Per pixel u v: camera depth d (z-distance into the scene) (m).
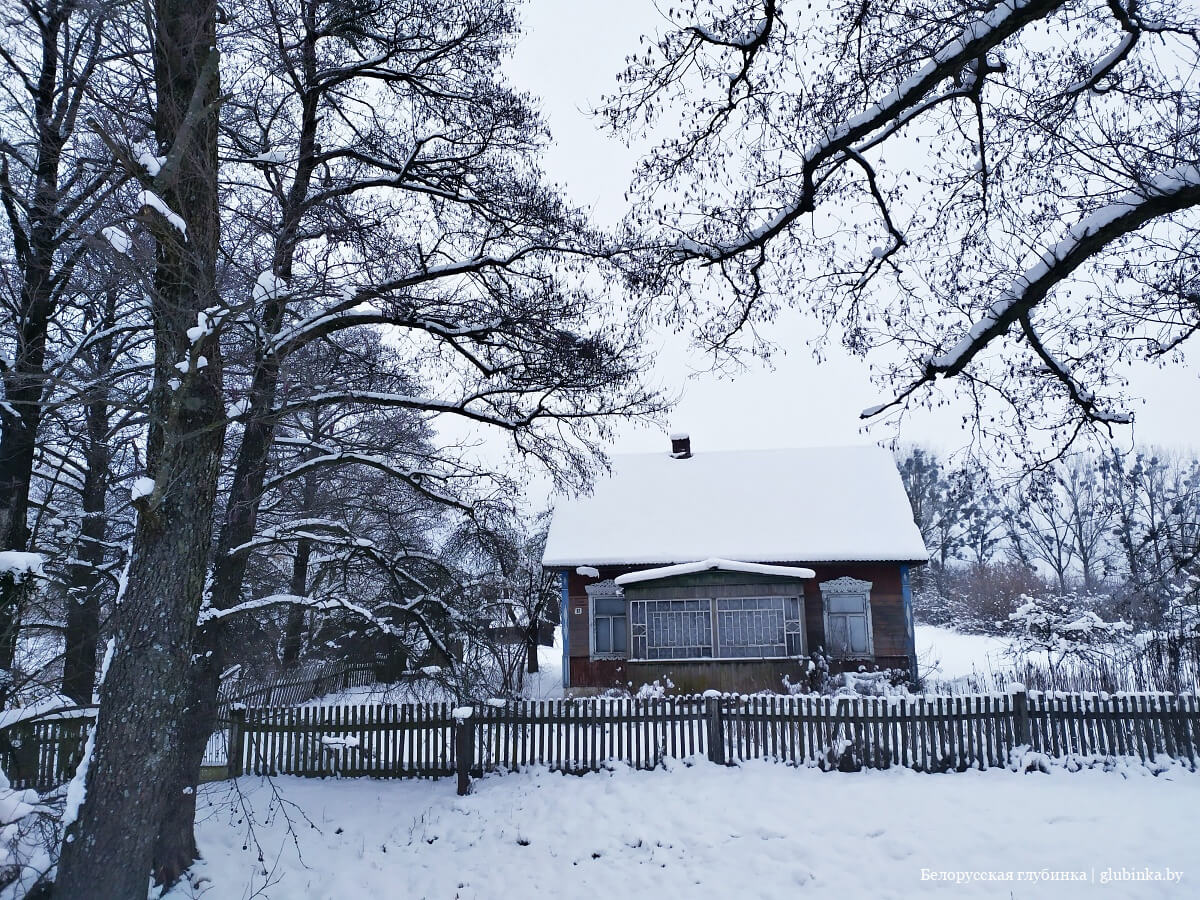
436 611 12.09
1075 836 8.84
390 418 13.95
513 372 10.77
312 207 9.91
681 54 7.88
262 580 17.58
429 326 10.17
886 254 8.62
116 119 7.05
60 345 10.98
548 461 11.09
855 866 8.63
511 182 10.94
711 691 12.09
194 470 7.17
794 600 18.64
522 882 8.94
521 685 18.73
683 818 9.94
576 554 20.56
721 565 18.61
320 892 8.89
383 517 15.84
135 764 6.45
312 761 12.57
